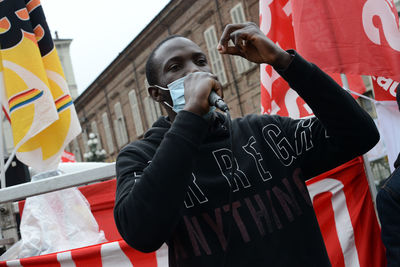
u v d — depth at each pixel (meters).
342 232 2.03
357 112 1.12
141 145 1.22
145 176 0.96
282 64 1.11
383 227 1.63
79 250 1.98
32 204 2.49
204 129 1.00
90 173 1.85
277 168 1.17
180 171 0.95
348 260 2.00
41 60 2.52
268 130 1.23
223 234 1.07
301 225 1.11
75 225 2.46
